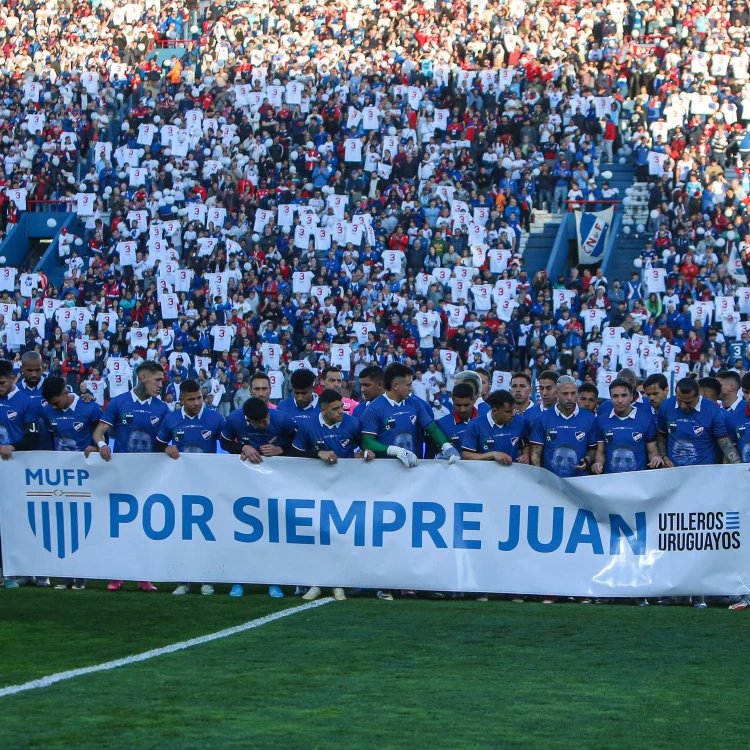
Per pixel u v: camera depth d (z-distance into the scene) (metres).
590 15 64.19
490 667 14.23
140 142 58.44
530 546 19.02
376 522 19.28
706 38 62.50
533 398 43.97
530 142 56.66
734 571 18.69
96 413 20.98
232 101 60.97
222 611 18.00
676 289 47.81
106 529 19.97
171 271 50.53
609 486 18.84
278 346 46.09
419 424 20.02
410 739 11.20
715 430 19.58
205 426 20.31
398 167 56.19
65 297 50.44
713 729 11.68
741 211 51.72
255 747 10.88
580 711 12.29
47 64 65.88
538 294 48.06
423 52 62.19
